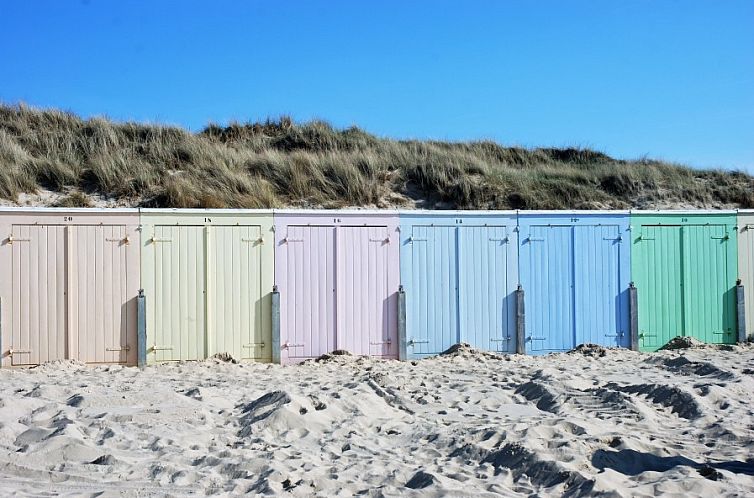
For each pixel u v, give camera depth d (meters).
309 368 12.49
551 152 24.84
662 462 6.12
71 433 6.80
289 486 5.58
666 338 14.65
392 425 7.79
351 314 13.71
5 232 12.67
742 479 5.48
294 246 13.59
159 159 17.88
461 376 11.05
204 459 6.31
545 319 14.28
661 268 14.70
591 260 14.49
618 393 8.55
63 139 19.14
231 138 22.55
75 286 12.86
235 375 11.48
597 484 5.25
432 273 13.99
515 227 14.27
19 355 12.66
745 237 14.88
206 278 13.27
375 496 5.39
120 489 5.47
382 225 13.87
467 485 5.61
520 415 8.20
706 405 8.18
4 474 5.84
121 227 13.04
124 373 11.77
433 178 17.41
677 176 19.44
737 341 14.75
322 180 16.89
